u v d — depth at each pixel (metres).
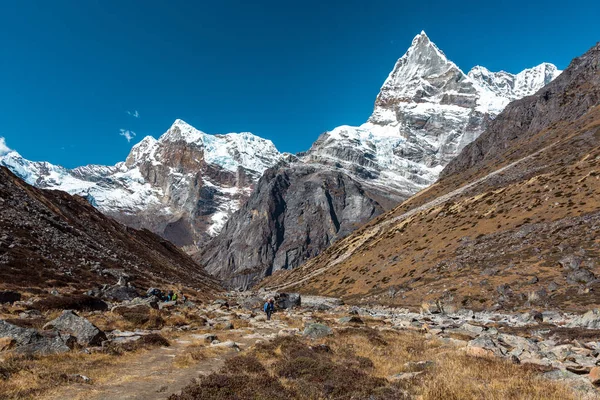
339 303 85.62
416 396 11.99
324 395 12.16
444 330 29.02
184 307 40.72
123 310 27.81
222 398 11.38
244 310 49.34
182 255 161.88
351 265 138.25
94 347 17.12
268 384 12.88
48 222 61.53
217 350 18.91
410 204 196.62
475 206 118.56
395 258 111.50
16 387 11.26
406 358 18.41
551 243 66.00
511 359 16.42
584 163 100.88
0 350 14.57
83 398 11.02
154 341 19.64
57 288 37.16
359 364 16.67
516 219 87.94
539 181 105.69
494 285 59.16
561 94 198.00
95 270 51.97
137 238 117.69
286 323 34.06
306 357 16.58
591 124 138.12
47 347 15.39
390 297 77.44
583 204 76.88
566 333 26.27
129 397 11.42
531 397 11.41
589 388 12.31
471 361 16.19
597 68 192.75
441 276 76.06
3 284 33.03
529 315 40.56
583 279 49.84
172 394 11.41
